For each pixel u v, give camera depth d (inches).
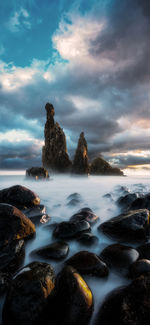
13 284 74.6
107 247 111.3
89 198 311.3
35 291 69.8
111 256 101.3
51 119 1625.2
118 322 60.0
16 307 65.6
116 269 93.1
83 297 69.6
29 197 215.6
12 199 209.2
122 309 64.0
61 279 78.4
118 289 79.5
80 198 307.7
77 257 98.0
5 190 224.2
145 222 137.6
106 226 144.5
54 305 67.7
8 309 66.4
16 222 123.6
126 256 98.4
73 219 167.0
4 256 98.4
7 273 90.5
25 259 108.7
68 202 282.0
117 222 140.3
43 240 137.2
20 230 122.0
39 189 471.2
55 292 73.0
